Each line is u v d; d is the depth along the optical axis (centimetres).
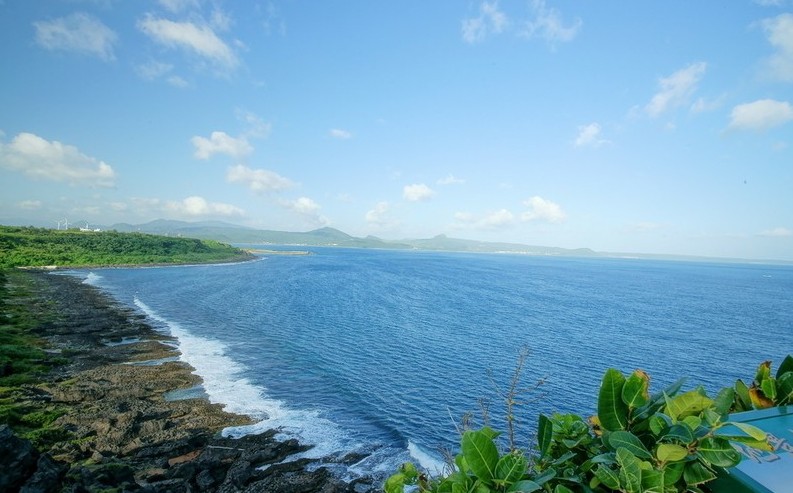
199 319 5969
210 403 3005
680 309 8619
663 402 259
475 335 5344
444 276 14338
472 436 264
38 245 13512
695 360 4478
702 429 229
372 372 3800
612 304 8975
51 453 2209
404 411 2969
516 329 5803
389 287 10531
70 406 2825
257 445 2438
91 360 3881
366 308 7262
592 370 3962
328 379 3594
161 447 2353
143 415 2720
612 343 5150
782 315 8144
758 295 12256
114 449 2323
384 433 2639
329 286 10344
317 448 2442
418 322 6125
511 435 539
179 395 3158
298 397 3189
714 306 9312
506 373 3800
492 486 254
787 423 246
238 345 4631
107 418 2638
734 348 5128
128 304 6962
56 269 11362
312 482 2078
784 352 4988
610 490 242
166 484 2011
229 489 1998
